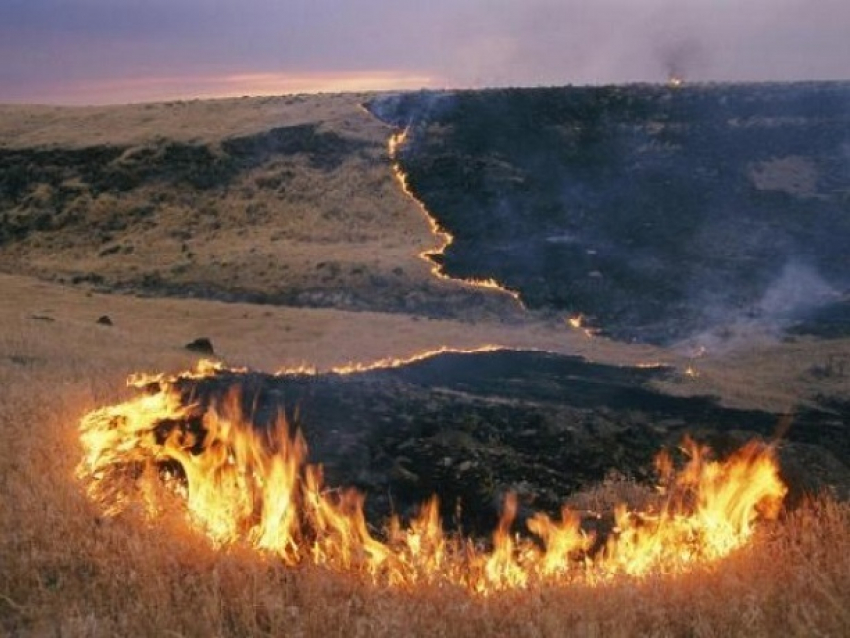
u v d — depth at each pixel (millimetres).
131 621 5922
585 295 41062
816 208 51938
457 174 55750
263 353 26844
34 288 39125
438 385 23438
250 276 41781
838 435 21078
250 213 51844
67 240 50438
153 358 17672
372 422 10688
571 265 44969
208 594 6227
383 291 39750
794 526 7551
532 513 8828
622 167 57750
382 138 60344
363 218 50688
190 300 38562
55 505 7641
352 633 5875
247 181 55125
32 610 6125
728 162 57844
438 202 52781
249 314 34906
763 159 58219
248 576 6637
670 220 50969
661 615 6078
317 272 41438
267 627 6102
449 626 6020
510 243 47875
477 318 37500
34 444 9422
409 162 57250
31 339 18094
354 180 54938
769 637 5910
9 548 6918
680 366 29156
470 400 12789
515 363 27906
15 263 47719
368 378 13656
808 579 6480
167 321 33469
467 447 10328
